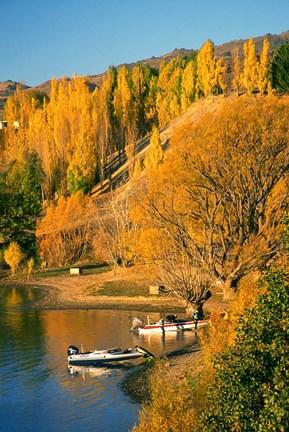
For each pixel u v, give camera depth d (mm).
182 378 38406
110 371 44250
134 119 177375
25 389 40531
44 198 149500
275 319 19297
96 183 153375
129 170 137625
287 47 140750
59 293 82000
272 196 57438
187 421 25406
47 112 180125
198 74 169375
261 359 19078
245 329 19781
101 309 70438
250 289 33875
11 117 199125
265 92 143500
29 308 73250
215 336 35625
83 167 140375
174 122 168000
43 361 47500
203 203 58750
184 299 60375
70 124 156125
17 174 116688
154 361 45594
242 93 157875
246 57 146000
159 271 64000
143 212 63125
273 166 58562
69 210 104375
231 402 19016
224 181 58719
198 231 61312
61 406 37000
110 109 176250
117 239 89875
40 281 91688
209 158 59031
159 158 123375
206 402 30484
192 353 46625
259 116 59500
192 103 172250
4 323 64000
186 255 59406
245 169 58125
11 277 96750
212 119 62594
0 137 192625
